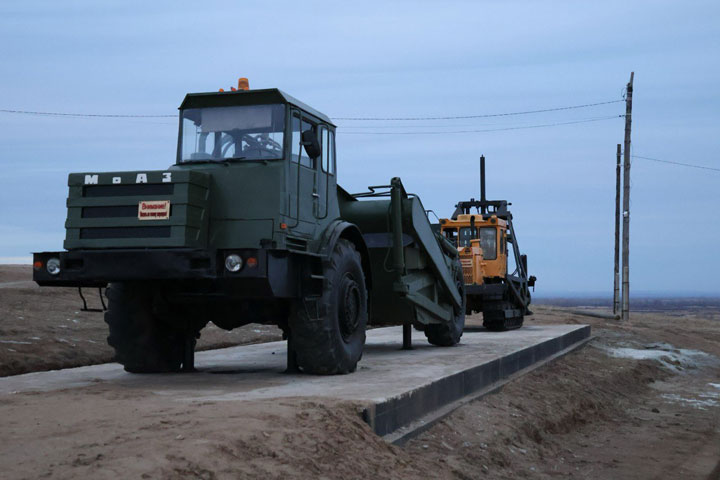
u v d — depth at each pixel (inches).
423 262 540.1
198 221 333.1
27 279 1065.5
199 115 370.0
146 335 378.3
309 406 265.0
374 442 258.4
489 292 885.8
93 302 804.0
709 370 847.1
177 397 290.5
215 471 187.6
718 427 504.1
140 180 328.5
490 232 933.8
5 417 231.1
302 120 375.6
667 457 403.5
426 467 265.4
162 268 323.9
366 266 426.0
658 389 690.8
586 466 371.2
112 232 330.0
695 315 3622.0
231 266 324.2
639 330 1124.5
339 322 378.6
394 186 485.4
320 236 386.0
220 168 351.6
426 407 341.1
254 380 356.2
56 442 198.5
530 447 375.6
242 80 374.9
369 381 351.9
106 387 324.5
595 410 527.2
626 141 1393.9
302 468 209.6
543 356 641.6
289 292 345.4
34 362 478.9
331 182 407.5
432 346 603.2
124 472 176.2
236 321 399.5
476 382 430.3
